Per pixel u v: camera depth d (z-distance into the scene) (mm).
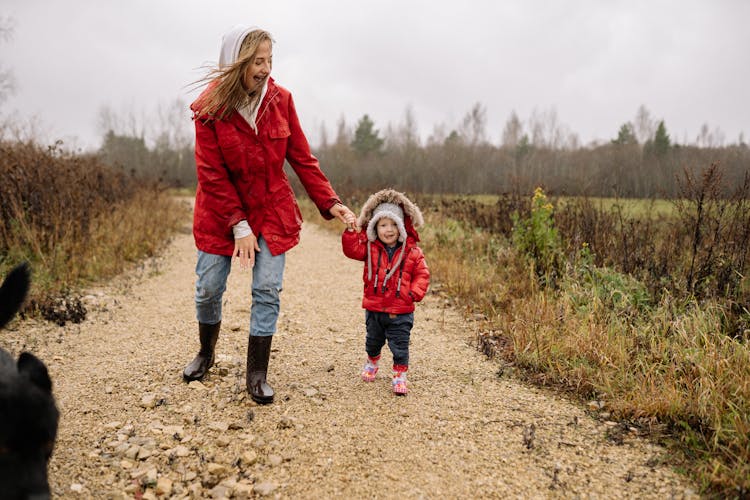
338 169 31219
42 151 8492
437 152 28297
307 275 7625
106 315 5266
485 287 6047
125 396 3424
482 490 2535
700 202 5414
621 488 2541
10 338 4434
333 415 3240
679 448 2869
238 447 2854
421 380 3840
